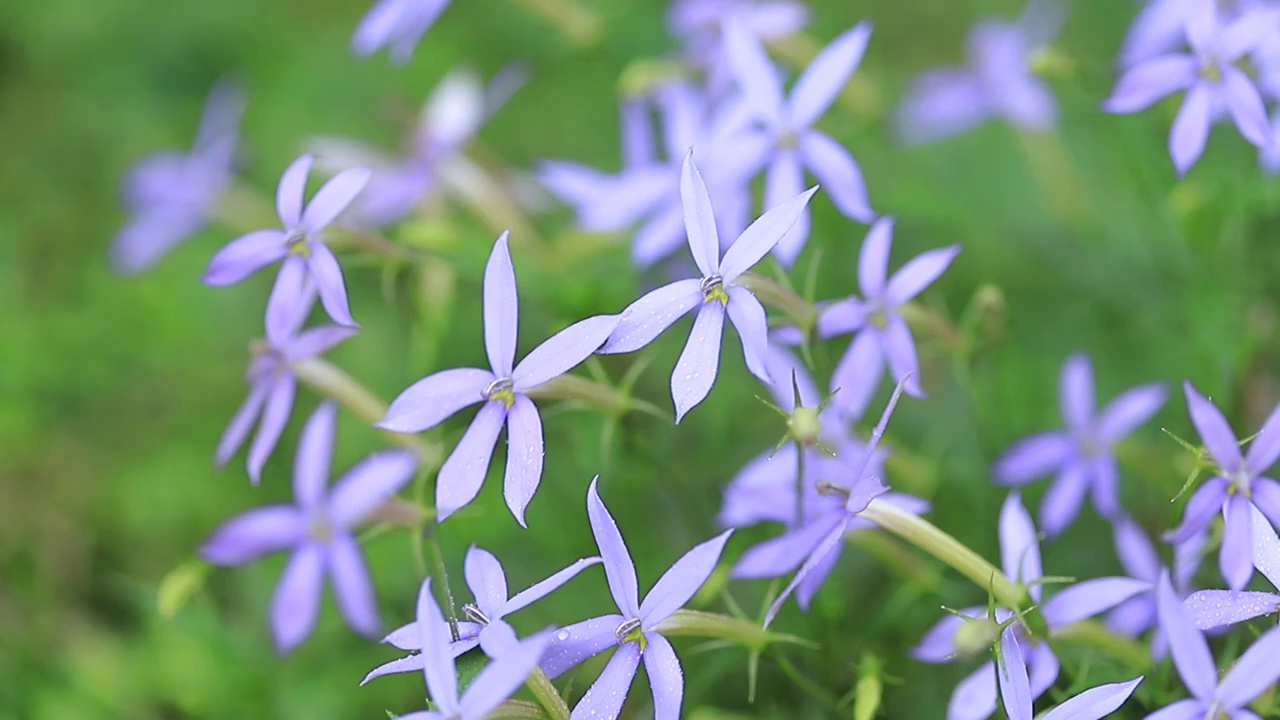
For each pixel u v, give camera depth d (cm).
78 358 80
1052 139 74
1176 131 61
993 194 76
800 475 59
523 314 69
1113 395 71
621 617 56
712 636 58
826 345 66
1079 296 73
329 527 64
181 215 78
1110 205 73
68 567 76
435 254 65
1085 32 81
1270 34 61
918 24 89
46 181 92
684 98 69
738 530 66
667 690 56
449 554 66
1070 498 65
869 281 61
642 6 74
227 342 80
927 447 69
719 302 57
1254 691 53
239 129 88
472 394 57
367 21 69
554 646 56
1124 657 59
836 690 63
